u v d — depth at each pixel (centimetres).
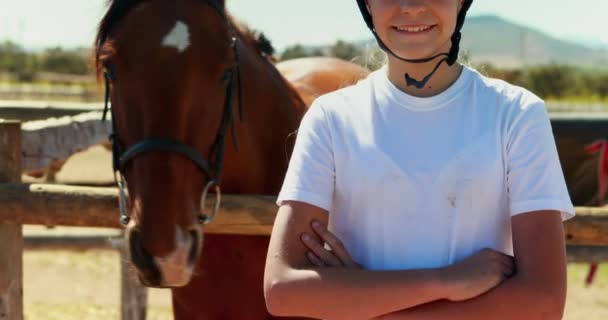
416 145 167
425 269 158
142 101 227
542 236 157
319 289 161
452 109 167
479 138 164
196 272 257
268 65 305
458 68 172
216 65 236
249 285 275
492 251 160
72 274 728
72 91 2359
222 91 242
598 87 3775
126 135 234
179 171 223
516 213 161
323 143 173
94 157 1138
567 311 643
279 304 165
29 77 3666
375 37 172
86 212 265
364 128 170
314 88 392
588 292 713
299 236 169
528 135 162
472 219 164
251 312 277
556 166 162
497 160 163
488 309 155
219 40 239
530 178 160
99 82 261
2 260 273
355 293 159
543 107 165
